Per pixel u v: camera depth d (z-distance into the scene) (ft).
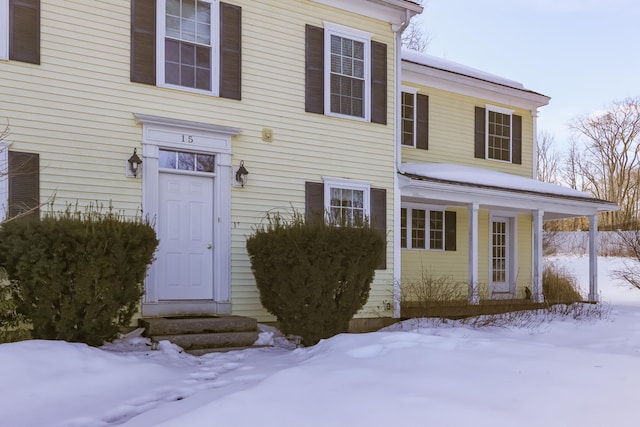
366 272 26.14
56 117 24.61
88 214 21.80
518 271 49.70
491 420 11.50
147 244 22.12
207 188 28.81
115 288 20.95
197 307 27.71
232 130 28.89
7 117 23.50
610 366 16.38
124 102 26.27
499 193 38.96
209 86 28.91
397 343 19.98
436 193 36.81
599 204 46.06
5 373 15.74
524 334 31.32
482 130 47.80
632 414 11.82
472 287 38.04
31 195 23.77
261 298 26.89
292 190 31.09
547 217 52.29
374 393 13.57
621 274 66.80
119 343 22.90
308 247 24.72
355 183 33.42
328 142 32.63
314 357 20.16
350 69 34.06
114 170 25.84
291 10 31.71
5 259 20.18
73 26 25.26
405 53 46.68
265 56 30.63
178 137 27.58
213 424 11.80
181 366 20.31
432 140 44.62
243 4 30.04
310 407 12.68
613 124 126.82
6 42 23.68
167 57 27.78
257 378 17.47
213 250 28.63
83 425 13.34
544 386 13.99
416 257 43.11
